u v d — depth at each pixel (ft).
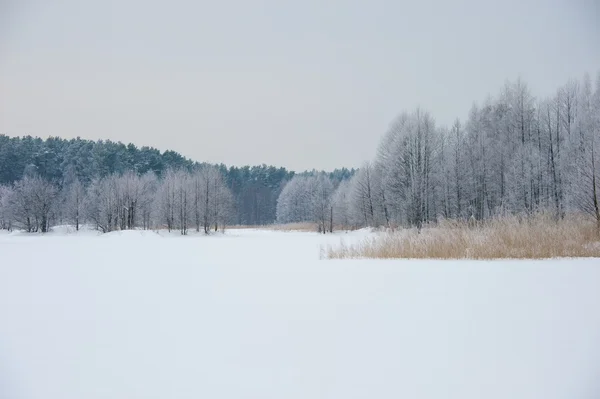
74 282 35.70
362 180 174.29
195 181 194.08
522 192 121.29
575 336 17.08
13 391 12.26
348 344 16.56
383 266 41.37
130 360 15.15
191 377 13.42
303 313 22.04
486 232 51.67
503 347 15.87
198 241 116.47
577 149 108.99
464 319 20.04
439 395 11.82
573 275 32.22
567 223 55.98
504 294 25.73
